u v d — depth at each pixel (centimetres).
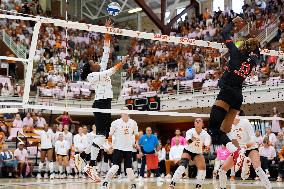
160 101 2327
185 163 786
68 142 1741
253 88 2036
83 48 3162
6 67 2480
